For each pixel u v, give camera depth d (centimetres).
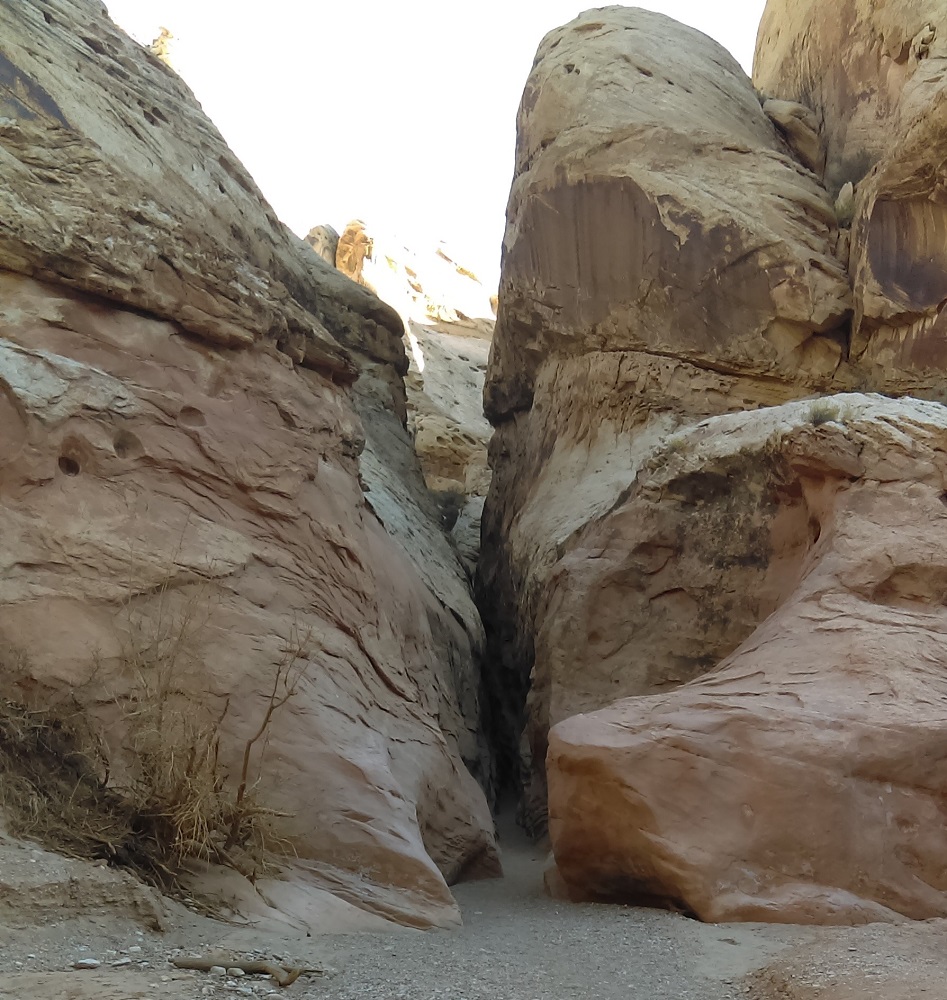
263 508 912
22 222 825
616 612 1216
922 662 812
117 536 780
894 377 1518
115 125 1089
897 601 888
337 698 849
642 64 1903
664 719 787
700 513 1194
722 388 1641
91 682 709
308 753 777
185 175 1229
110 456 805
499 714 1636
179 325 912
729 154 1759
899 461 962
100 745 679
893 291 1520
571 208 1797
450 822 975
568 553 1343
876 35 1798
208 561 823
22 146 885
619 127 1794
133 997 402
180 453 859
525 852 1209
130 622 752
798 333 1623
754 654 886
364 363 1994
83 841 589
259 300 998
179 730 701
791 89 2091
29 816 587
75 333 837
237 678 780
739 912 693
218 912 600
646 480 1259
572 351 1791
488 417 2091
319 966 504
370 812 769
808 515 1063
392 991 463
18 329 805
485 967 534
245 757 682
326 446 1040
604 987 504
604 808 759
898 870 715
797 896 697
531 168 1903
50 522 752
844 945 580
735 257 1650
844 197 1752
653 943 623
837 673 820
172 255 917
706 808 740
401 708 974
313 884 701
